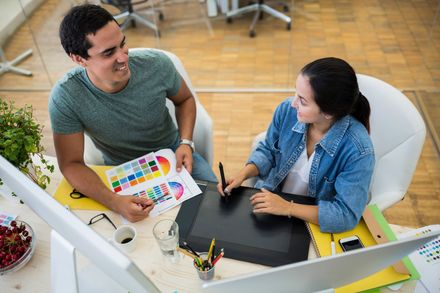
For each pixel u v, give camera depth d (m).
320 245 1.14
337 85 1.13
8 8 2.95
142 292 0.83
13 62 3.17
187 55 3.24
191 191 1.33
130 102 1.47
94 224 1.26
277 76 3.01
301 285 0.88
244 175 1.42
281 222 1.21
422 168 2.31
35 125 1.32
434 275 1.12
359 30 2.96
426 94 2.75
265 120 2.72
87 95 1.42
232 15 3.28
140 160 1.47
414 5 2.76
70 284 1.05
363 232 1.18
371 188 1.51
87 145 1.74
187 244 1.16
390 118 1.45
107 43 1.25
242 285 0.79
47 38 3.00
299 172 1.44
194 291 1.06
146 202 1.27
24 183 0.93
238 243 1.15
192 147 1.60
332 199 1.37
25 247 1.16
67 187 1.39
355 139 1.24
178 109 1.72
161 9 3.22
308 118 1.24
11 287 1.12
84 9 1.24
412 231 1.22
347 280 0.93
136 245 1.18
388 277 1.05
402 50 2.86
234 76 3.05
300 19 3.09
